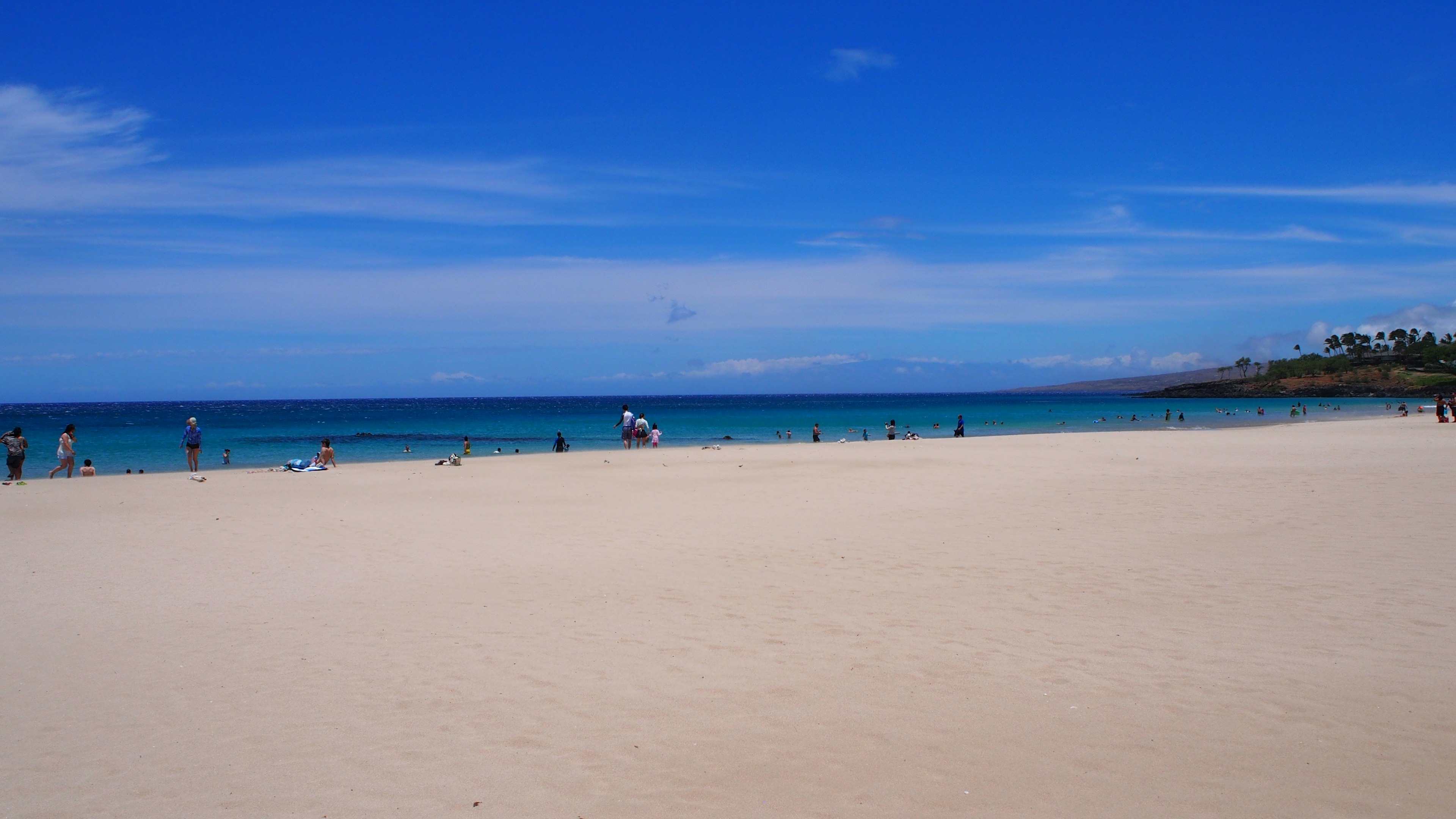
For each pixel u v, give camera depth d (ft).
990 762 14.69
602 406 618.03
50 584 30.22
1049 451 87.25
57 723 17.51
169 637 23.58
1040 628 23.17
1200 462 70.85
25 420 292.81
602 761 15.12
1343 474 56.03
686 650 21.83
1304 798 13.15
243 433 211.00
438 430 230.68
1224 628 22.74
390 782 14.46
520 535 40.06
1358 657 19.95
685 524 42.88
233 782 14.60
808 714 17.12
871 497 52.21
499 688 19.10
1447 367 547.49
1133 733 15.81
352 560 34.35
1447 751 14.73
